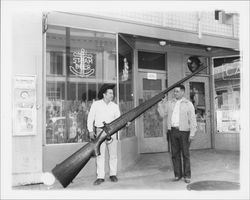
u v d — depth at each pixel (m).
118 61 4.87
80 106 4.47
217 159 5.32
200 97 6.65
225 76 6.61
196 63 6.64
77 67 4.48
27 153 3.64
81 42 4.53
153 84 6.10
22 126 3.61
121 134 4.80
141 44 5.85
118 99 4.80
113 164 3.88
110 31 4.76
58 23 4.30
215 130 6.65
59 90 4.29
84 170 4.14
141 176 4.12
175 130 3.83
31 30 3.73
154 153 5.95
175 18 5.66
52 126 4.18
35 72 3.75
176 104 3.91
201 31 5.92
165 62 6.29
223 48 6.28
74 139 4.36
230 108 6.51
